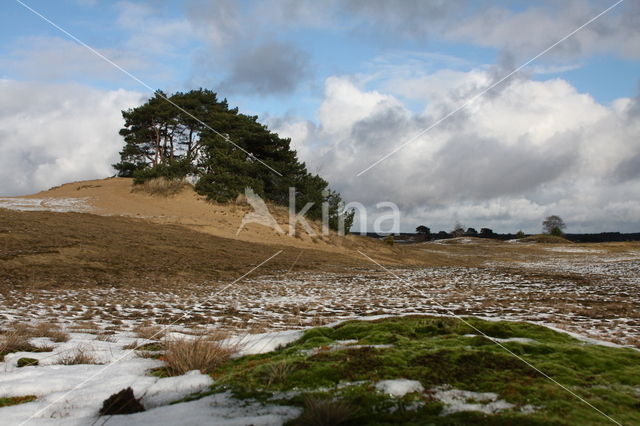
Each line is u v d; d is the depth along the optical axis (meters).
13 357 5.47
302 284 21.72
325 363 4.00
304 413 2.96
